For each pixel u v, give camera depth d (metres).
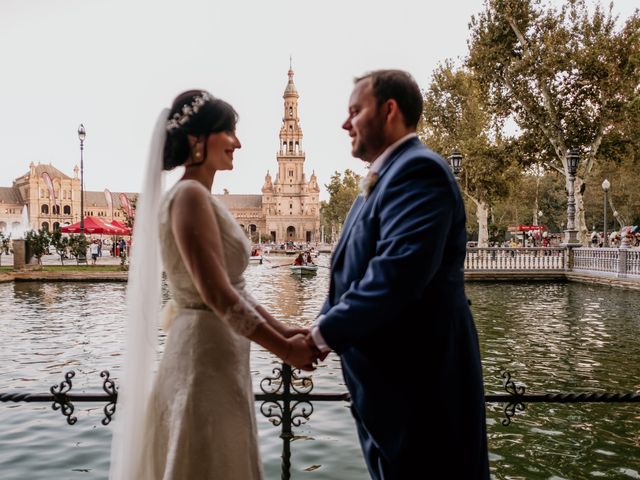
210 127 2.16
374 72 2.12
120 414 2.19
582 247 24.55
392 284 1.72
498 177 34.06
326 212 107.25
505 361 8.44
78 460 4.81
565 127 27.30
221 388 2.11
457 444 1.94
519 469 4.57
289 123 160.25
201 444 2.06
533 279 23.98
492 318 12.80
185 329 2.13
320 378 7.46
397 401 1.95
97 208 141.25
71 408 2.97
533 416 5.85
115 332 11.32
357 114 2.13
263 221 168.88
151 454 2.17
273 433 5.44
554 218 68.06
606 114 26.17
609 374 7.64
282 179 159.62
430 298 1.93
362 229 2.02
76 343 10.17
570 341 9.97
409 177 1.87
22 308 14.98
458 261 1.99
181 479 2.04
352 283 1.94
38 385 7.32
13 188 137.75
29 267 26.16
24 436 5.39
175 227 1.99
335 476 4.48
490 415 5.91
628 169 36.56
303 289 21.72
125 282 23.42
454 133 38.19
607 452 4.91
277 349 1.92
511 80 27.66
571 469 4.57
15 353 9.32
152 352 2.20
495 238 55.22
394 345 1.95
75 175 138.75
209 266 1.94
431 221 1.77
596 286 20.95
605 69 25.16
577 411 6.02
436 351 1.93
